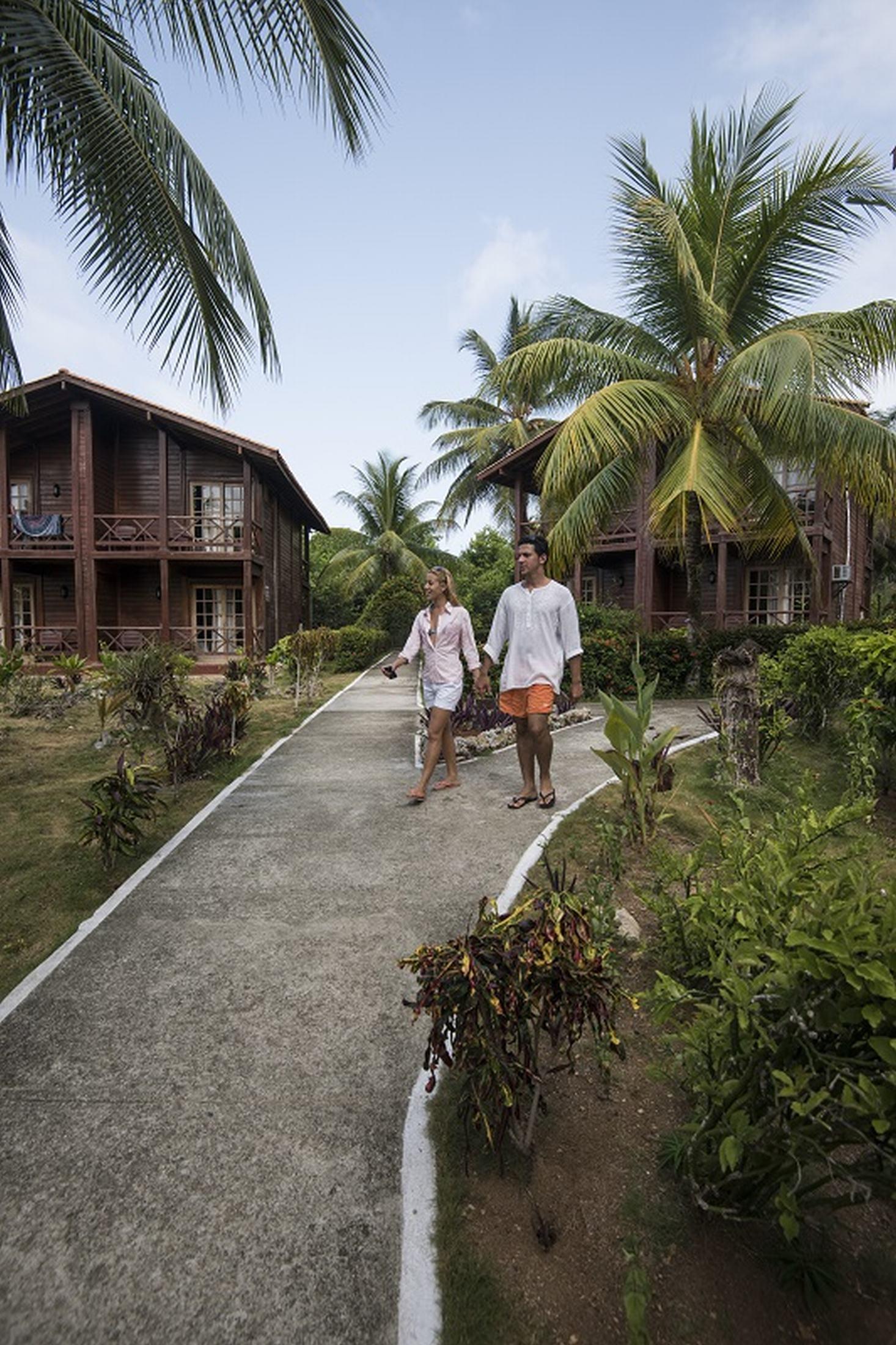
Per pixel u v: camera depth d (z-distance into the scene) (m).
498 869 3.74
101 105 5.00
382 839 4.27
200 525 20.27
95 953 2.93
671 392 10.15
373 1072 2.19
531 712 4.67
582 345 10.52
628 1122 1.96
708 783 5.31
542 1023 1.73
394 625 27.55
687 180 10.65
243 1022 2.45
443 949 1.71
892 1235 1.63
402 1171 1.80
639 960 2.75
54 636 20.20
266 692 12.31
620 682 11.57
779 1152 1.36
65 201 5.38
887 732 5.39
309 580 31.03
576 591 18.61
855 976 1.16
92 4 5.30
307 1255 1.57
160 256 5.77
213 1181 1.77
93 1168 1.82
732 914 1.96
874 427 9.48
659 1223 1.62
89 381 17.94
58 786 5.89
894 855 4.10
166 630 18.59
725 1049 1.43
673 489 9.40
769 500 11.34
